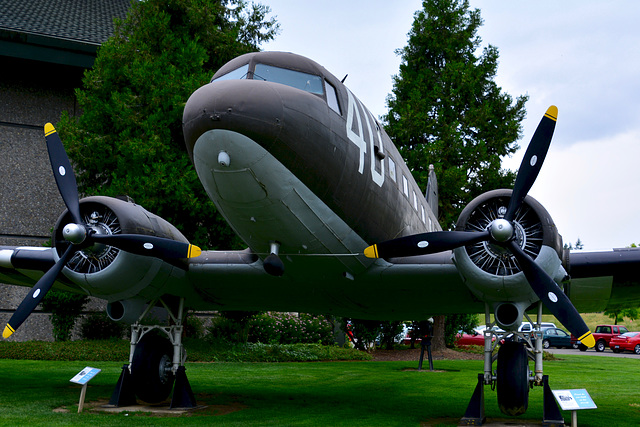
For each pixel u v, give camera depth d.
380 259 7.32
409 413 7.62
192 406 7.43
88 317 16.77
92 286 7.19
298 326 20.67
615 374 14.48
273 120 5.65
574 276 7.04
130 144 14.25
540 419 7.34
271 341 19.25
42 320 16.66
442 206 22.06
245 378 11.55
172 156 14.87
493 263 6.67
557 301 6.02
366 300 8.48
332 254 7.09
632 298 7.90
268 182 5.91
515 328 6.62
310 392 9.68
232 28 18.16
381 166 7.48
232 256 7.86
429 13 24.70
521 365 6.68
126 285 7.25
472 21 24.75
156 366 7.68
